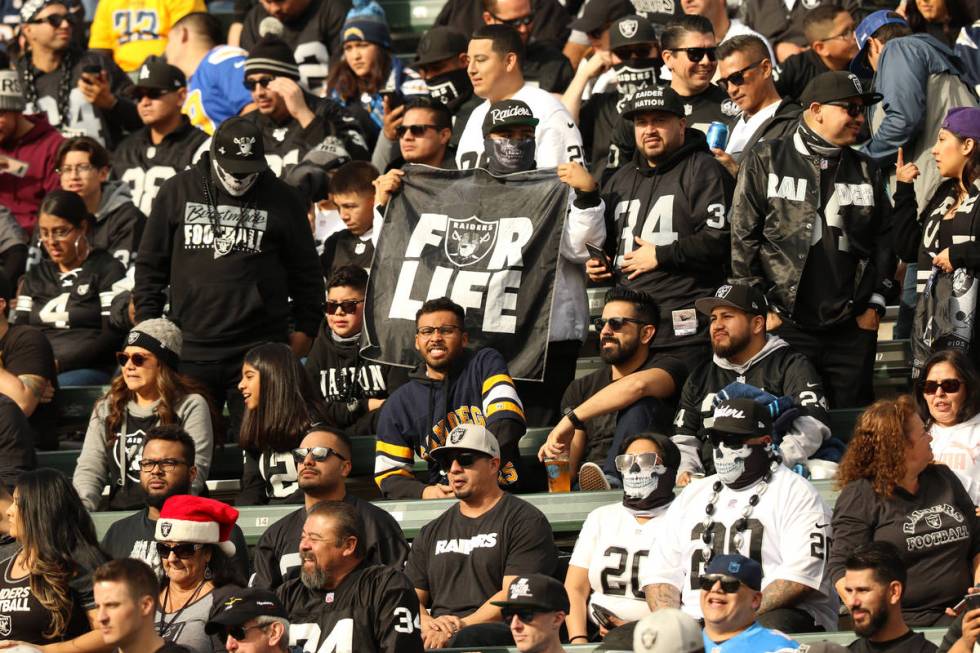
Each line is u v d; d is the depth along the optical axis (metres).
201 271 34.06
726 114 37.97
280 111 42.53
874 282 32.00
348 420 34.47
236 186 34.03
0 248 41.62
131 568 23.75
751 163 32.22
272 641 23.25
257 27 51.12
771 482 25.72
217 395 34.16
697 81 38.09
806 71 39.81
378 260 34.47
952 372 27.27
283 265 34.88
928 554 24.77
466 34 47.72
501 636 25.58
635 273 32.62
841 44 39.56
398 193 34.91
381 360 33.88
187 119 44.31
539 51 44.03
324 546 24.81
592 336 37.88
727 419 25.59
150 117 43.69
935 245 31.58
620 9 42.19
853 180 31.91
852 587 22.83
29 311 38.44
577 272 33.88
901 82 35.28
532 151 34.34
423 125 36.38
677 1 42.94
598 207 33.03
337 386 34.44
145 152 44.06
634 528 27.12
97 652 25.78
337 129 42.53
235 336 34.00
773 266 31.91
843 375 32.03
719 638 22.56
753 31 44.44
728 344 29.95
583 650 24.47
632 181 33.81
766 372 29.92
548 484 32.03
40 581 26.11
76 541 26.53
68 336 38.03
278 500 31.16
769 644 22.22
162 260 34.62
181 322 34.16
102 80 47.28
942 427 27.47
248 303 33.97
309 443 28.03
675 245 32.34
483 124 34.53
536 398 33.47
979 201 30.91
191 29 50.19
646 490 26.94
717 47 38.31
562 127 36.09
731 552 25.47
